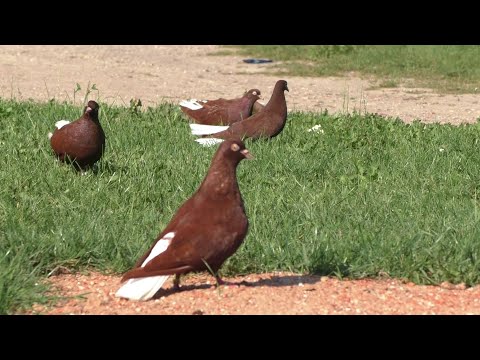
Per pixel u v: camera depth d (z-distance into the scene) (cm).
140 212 1191
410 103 2462
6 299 885
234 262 1020
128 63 3123
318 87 2706
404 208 1234
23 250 989
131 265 1018
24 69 2878
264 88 2697
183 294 925
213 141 1641
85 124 1372
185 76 2884
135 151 1530
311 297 930
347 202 1258
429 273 1021
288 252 1047
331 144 1648
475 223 1140
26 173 1335
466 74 2920
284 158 1508
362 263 1032
